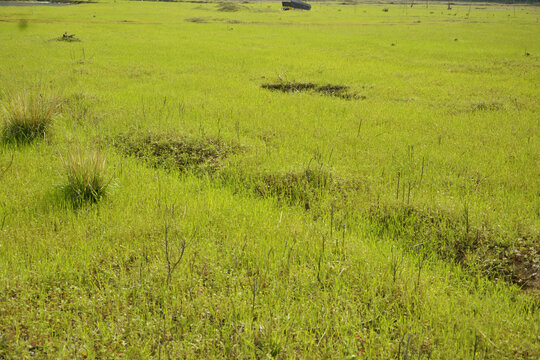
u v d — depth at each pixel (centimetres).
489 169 866
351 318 448
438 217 667
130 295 480
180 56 2439
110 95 1429
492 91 1597
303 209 716
